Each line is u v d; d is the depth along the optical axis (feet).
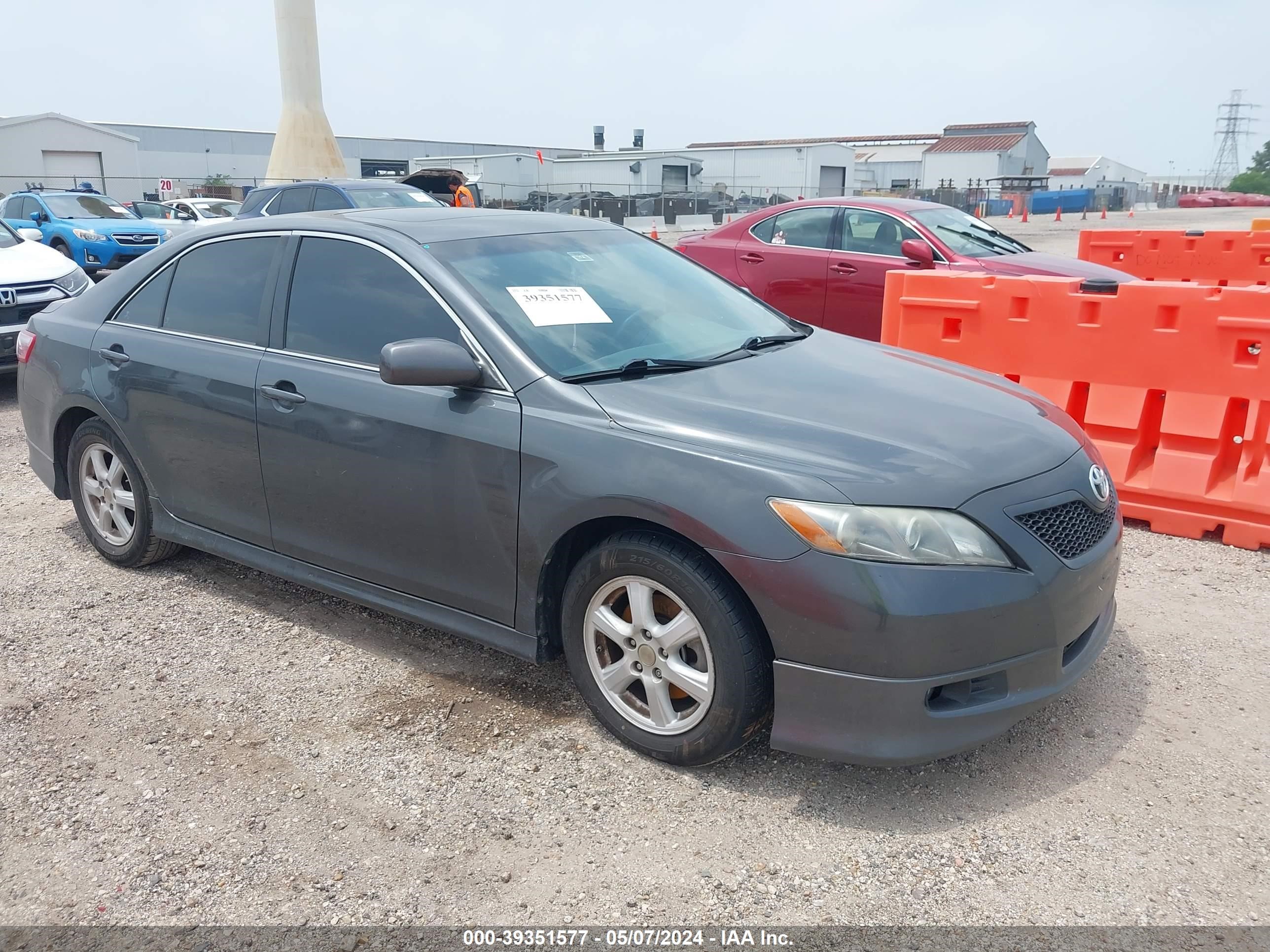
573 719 10.94
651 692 9.83
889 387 10.96
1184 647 12.40
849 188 147.74
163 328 13.83
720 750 9.48
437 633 13.14
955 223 28.14
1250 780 9.64
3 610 13.89
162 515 14.21
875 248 27.84
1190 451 16.10
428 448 10.75
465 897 8.24
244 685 11.78
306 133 120.98
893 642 8.50
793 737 9.04
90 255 59.21
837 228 28.68
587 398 10.05
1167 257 36.04
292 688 11.69
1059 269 25.61
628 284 12.50
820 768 9.96
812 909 8.05
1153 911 7.95
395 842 8.94
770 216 30.27
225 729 10.84
